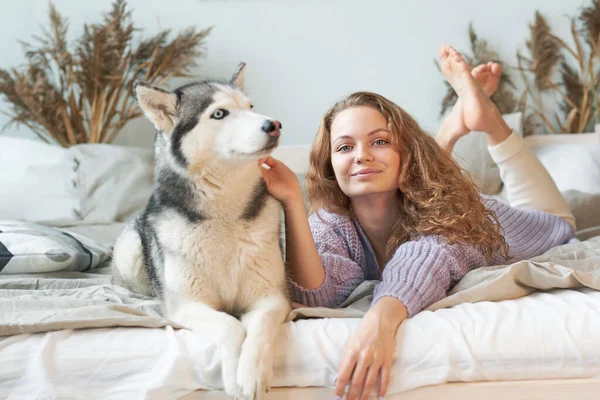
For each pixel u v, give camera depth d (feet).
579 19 11.37
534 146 10.57
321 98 11.75
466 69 7.59
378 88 11.73
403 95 11.74
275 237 4.76
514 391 3.84
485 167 9.72
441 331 3.95
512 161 7.53
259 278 4.66
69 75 10.91
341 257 5.43
